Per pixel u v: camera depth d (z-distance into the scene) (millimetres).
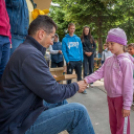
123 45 1678
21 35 2109
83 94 3773
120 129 1667
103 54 5969
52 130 1306
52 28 1350
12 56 1207
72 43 3861
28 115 1213
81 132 1363
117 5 7539
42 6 2947
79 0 7734
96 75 1878
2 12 1481
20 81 1156
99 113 2771
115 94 1651
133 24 7562
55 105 1734
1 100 1169
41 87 1158
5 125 1145
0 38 1491
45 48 1366
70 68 3953
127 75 1568
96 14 7617
